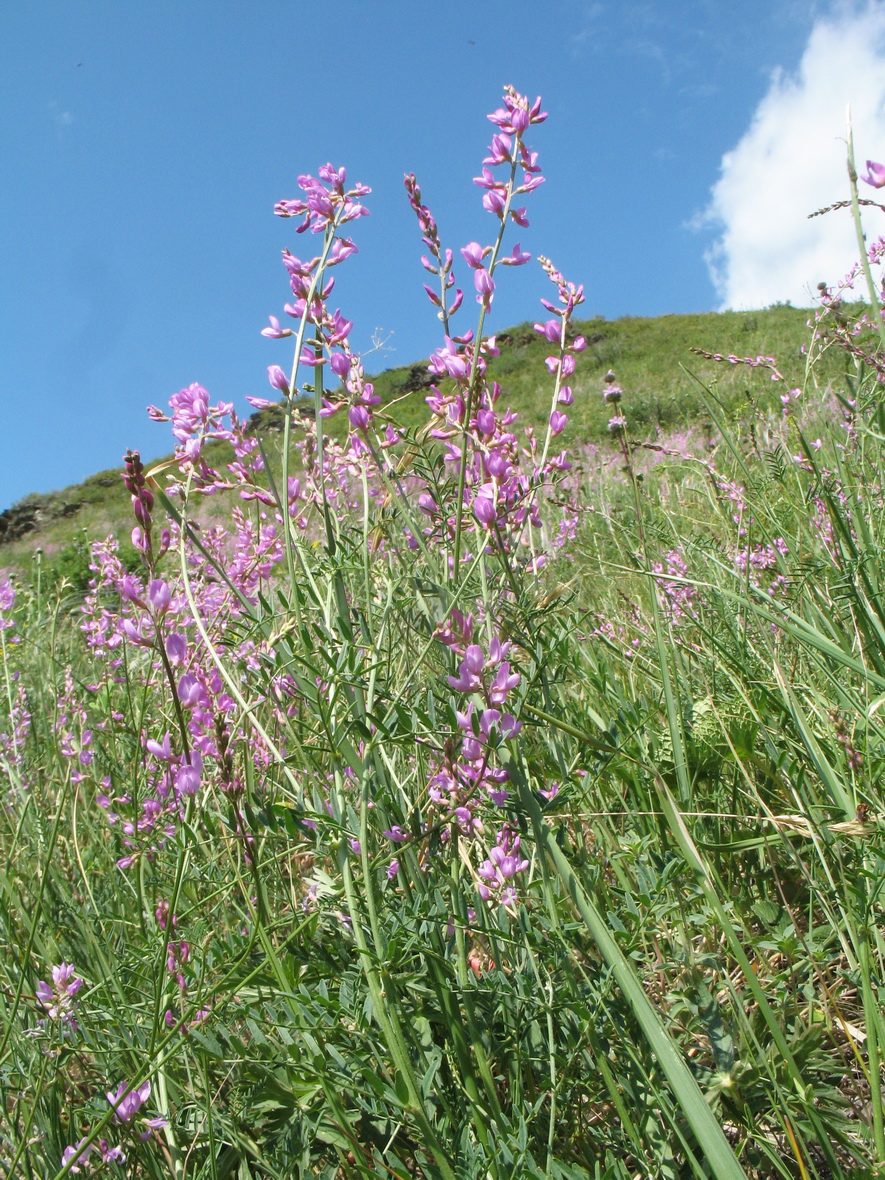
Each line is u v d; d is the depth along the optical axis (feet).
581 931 5.53
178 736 5.37
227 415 6.21
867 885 5.74
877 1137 4.15
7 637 15.89
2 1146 5.52
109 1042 6.23
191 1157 5.43
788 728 7.32
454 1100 5.14
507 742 5.08
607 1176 4.20
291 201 6.16
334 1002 4.68
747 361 11.51
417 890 5.51
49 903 8.02
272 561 7.43
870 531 8.34
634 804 7.28
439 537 6.66
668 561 12.24
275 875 7.25
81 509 126.52
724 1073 4.88
